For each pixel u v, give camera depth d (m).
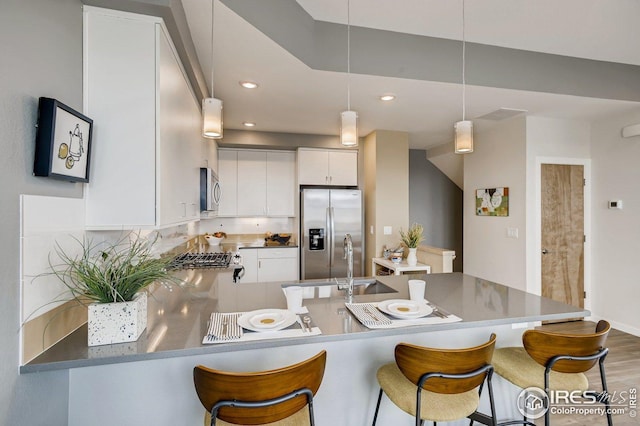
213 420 1.07
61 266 1.23
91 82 1.44
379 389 1.70
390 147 4.36
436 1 2.15
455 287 2.13
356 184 4.77
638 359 2.88
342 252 4.46
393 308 1.60
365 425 1.69
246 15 1.82
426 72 2.62
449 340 1.81
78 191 1.37
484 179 4.28
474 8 2.23
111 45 1.45
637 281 3.45
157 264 1.34
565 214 3.82
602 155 3.78
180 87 1.92
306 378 1.13
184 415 1.45
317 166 4.66
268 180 4.82
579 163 3.84
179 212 1.92
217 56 2.23
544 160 3.71
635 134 3.39
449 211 6.09
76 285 1.30
